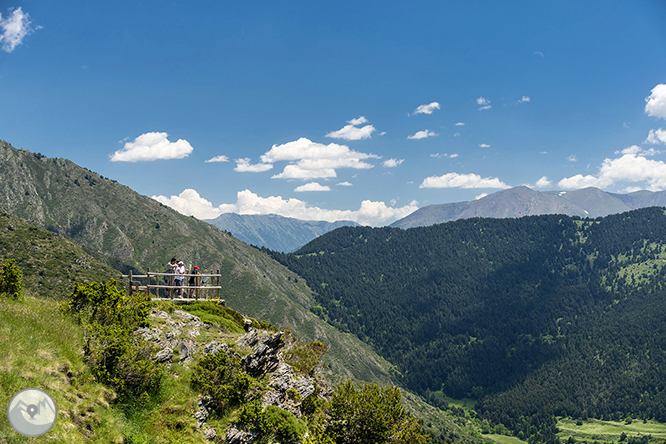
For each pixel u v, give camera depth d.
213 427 19.06
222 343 24.75
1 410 11.51
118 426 15.01
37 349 14.99
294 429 21.42
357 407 25.81
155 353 18.83
